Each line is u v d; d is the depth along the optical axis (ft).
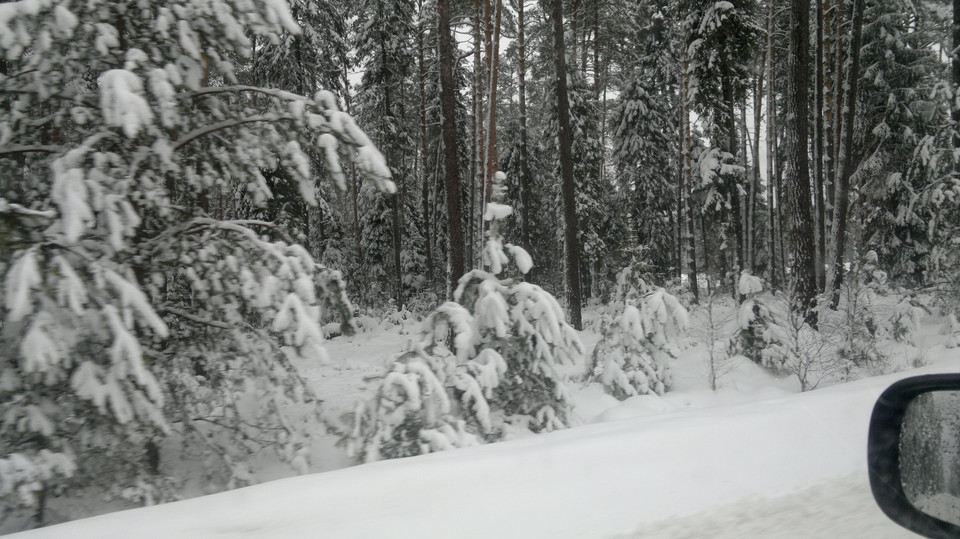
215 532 8.97
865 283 41.24
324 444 23.73
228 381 20.66
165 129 18.70
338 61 87.86
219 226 20.15
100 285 15.20
